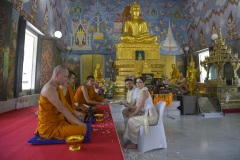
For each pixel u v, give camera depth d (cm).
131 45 822
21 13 434
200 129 412
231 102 659
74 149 156
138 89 347
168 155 265
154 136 289
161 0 1195
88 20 1123
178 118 547
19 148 159
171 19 1191
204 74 1019
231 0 802
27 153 148
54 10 785
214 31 921
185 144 312
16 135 199
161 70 827
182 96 612
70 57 1070
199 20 1055
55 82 193
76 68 1081
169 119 534
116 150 156
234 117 555
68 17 1109
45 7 647
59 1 886
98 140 184
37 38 590
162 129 299
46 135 180
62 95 200
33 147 162
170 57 1157
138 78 319
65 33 1031
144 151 276
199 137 352
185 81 679
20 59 425
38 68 579
